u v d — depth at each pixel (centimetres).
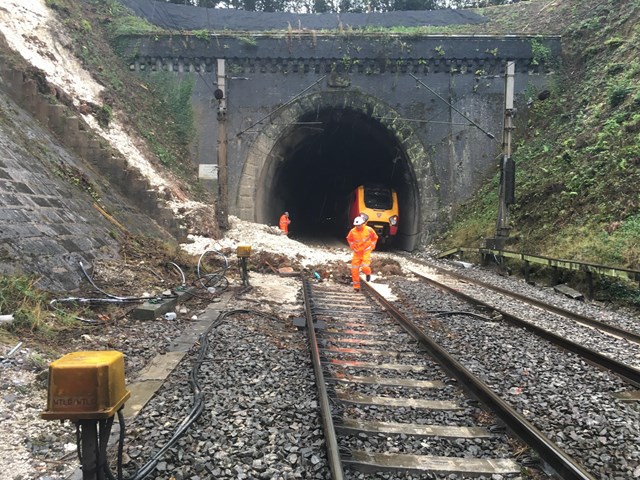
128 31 2234
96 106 1786
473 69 2291
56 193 988
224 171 1788
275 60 2267
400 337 733
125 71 2212
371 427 411
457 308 971
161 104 2250
